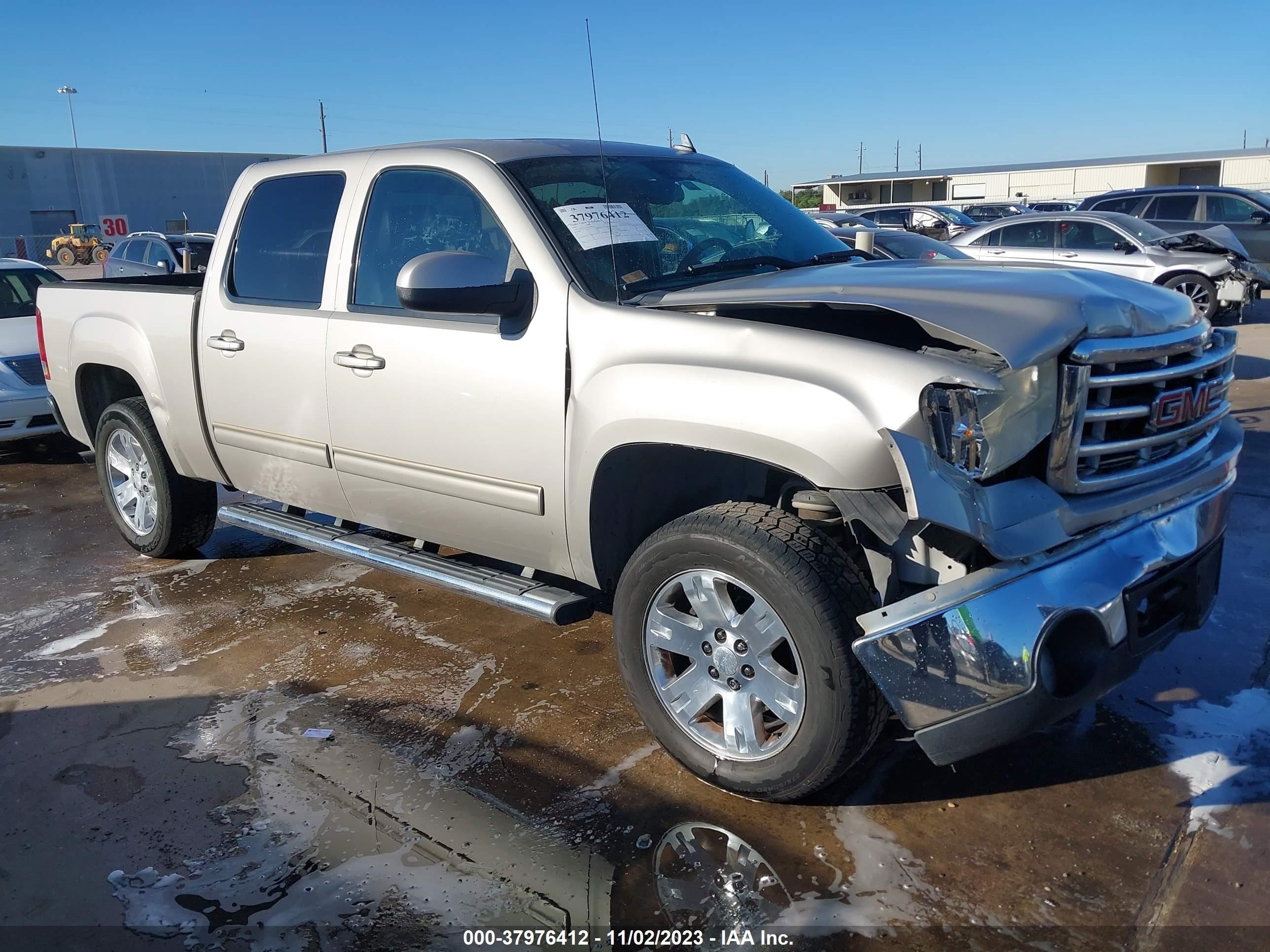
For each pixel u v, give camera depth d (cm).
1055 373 258
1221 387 309
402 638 427
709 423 273
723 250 366
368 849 280
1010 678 246
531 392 324
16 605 482
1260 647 378
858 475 252
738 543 272
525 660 401
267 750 337
